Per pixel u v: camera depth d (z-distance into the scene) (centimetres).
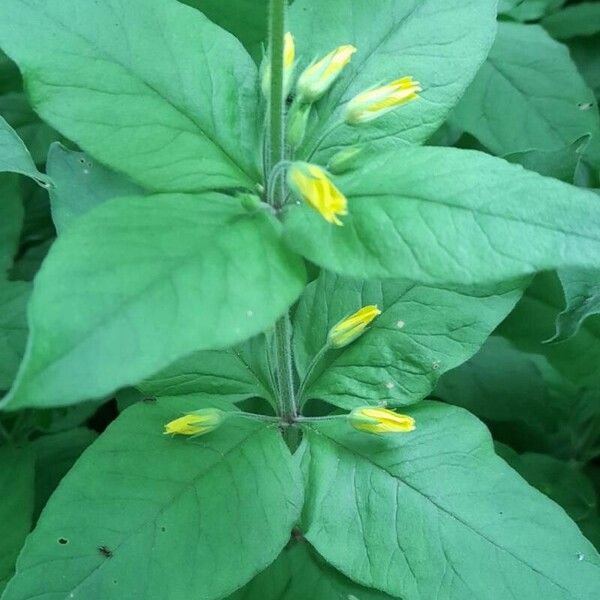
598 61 33
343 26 17
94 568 15
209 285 12
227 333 12
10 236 26
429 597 16
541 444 29
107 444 16
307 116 16
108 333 11
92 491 15
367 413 17
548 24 33
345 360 18
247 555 16
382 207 13
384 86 15
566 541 16
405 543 17
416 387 18
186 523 16
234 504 16
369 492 17
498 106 27
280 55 14
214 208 13
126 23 15
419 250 13
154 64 15
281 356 17
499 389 27
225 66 15
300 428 18
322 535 17
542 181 12
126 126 15
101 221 12
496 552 16
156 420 17
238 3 21
